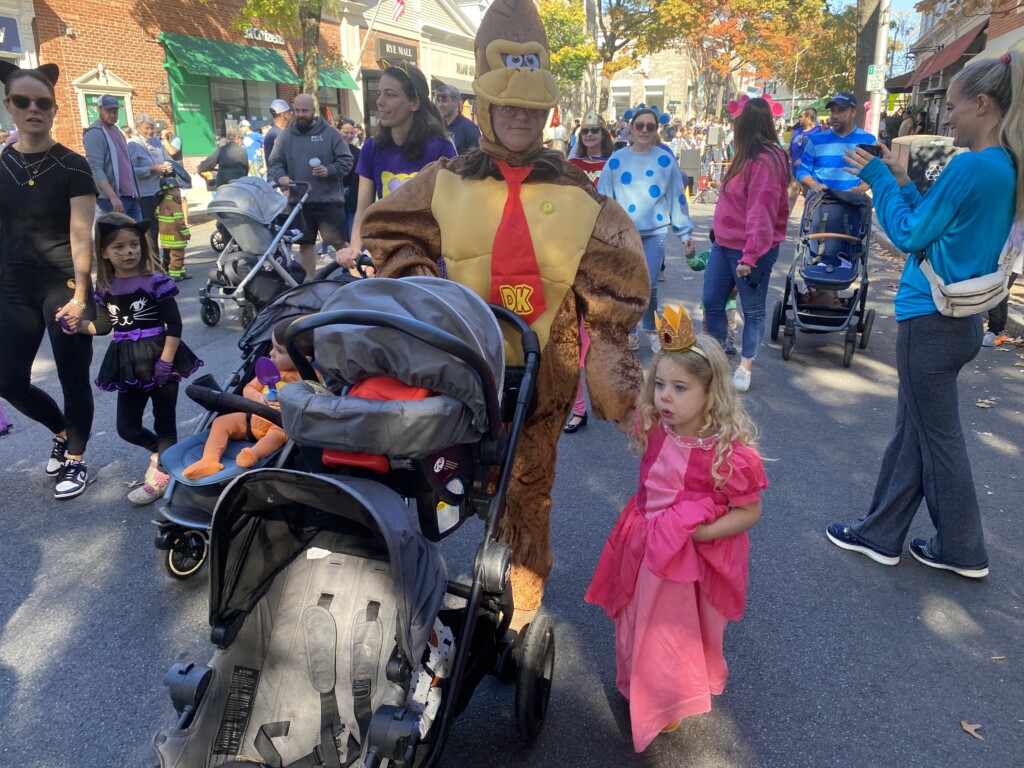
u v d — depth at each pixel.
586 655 3.29
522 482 2.93
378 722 1.88
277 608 2.20
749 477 2.53
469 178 2.83
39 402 4.62
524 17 2.70
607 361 2.79
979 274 3.30
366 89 28.25
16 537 4.17
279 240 7.49
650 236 6.81
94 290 4.32
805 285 7.32
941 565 3.84
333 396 2.11
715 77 37.59
